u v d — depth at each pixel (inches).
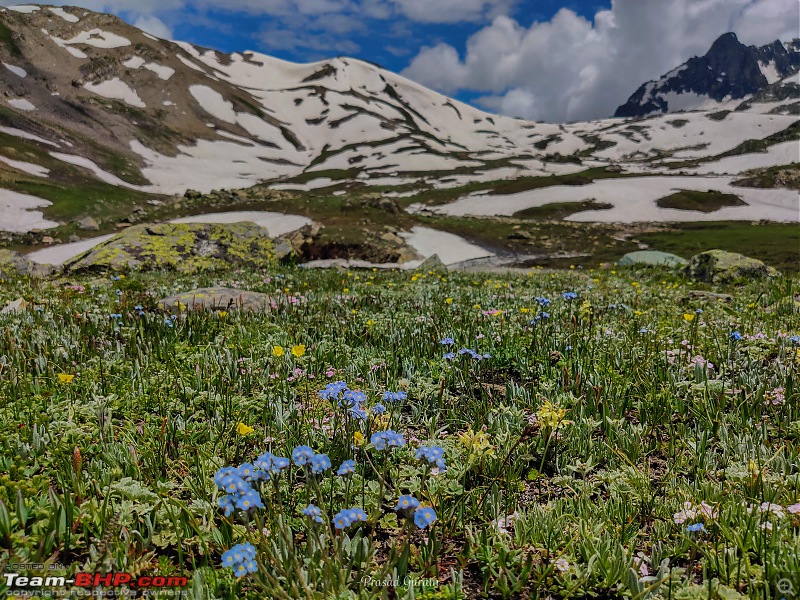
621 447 175.3
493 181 5196.9
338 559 111.7
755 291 581.3
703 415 192.9
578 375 216.8
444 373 239.1
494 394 226.5
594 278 778.8
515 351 263.7
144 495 133.6
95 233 2490.2
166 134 6210.6
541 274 845.2
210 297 390.6
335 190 5044.3
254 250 871.7
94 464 148.3
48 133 4968.0
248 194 3068.4
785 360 243.3
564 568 119.8
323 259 1641.2
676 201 3961.6
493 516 141.1
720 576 116.6
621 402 207.0
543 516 135.4
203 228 861.8
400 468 159.5
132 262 758.5
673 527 133.4
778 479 144.3
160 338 279.0
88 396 201.5
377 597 109.0
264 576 112.4
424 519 110.5
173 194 4581.7
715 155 7253.9
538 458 172.2
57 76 6338.6
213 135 6756.9
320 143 7741.1
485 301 418.3
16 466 147.3
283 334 293.3
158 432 178.2
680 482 155.3
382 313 362.3
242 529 127.0
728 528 127.4
